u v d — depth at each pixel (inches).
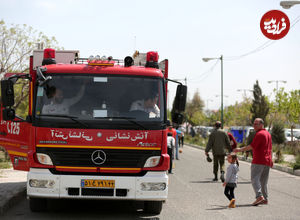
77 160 319.6
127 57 352.5
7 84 341.7
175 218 342.0
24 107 1214.9
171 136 677.3
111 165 320.8
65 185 314.7
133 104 331.9
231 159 397.1
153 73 343.0
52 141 319.3
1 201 362.3
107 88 335.0
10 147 415.8
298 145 1157.1
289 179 645.3
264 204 414.9
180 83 364.2
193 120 2977.4
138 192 319.6
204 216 351.9
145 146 323.6
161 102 335.6
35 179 316.5
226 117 2731.3
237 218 347.3
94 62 342.6
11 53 1120.8
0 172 577.0
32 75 418.6
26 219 327.0
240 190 508.1
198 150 1427.2
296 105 1706.4
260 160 407.2
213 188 514.9
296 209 392.5
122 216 345.4
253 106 1747.0
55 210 365.1
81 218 334.0
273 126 1249.4
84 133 320.8
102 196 317.7
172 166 670.5
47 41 1149.7
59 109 324.8
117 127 323.3
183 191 486.6
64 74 335.9
